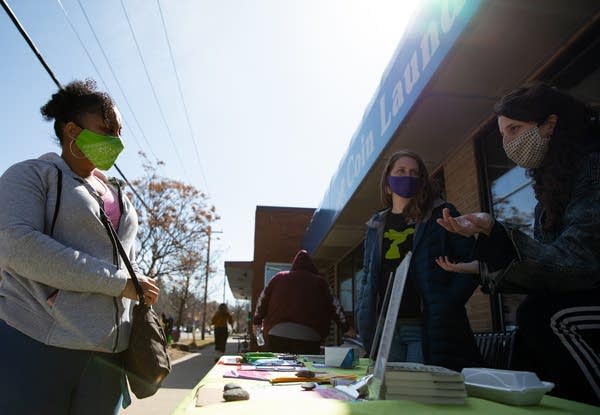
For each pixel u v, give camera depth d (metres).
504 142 1.72
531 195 3.46
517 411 1.04
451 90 3.56
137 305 1.72
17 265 1.42
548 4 2.66
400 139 4.48
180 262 20.38
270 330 3.91
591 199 1.38
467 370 1.35
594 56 2.87
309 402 1.08
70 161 1.76
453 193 4.70
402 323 2.43
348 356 2.26
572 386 1.44
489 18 2.80
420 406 1.04
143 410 5.67
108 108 1.75
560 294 1.48
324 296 4.07
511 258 1.46
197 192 19.89
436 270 2.21
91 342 1.53
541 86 1.64
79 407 1.55
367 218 7.04
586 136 1.54
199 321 67.06
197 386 1.44
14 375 1.42
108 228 1.69
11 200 1.49
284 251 15.05
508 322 3.78
